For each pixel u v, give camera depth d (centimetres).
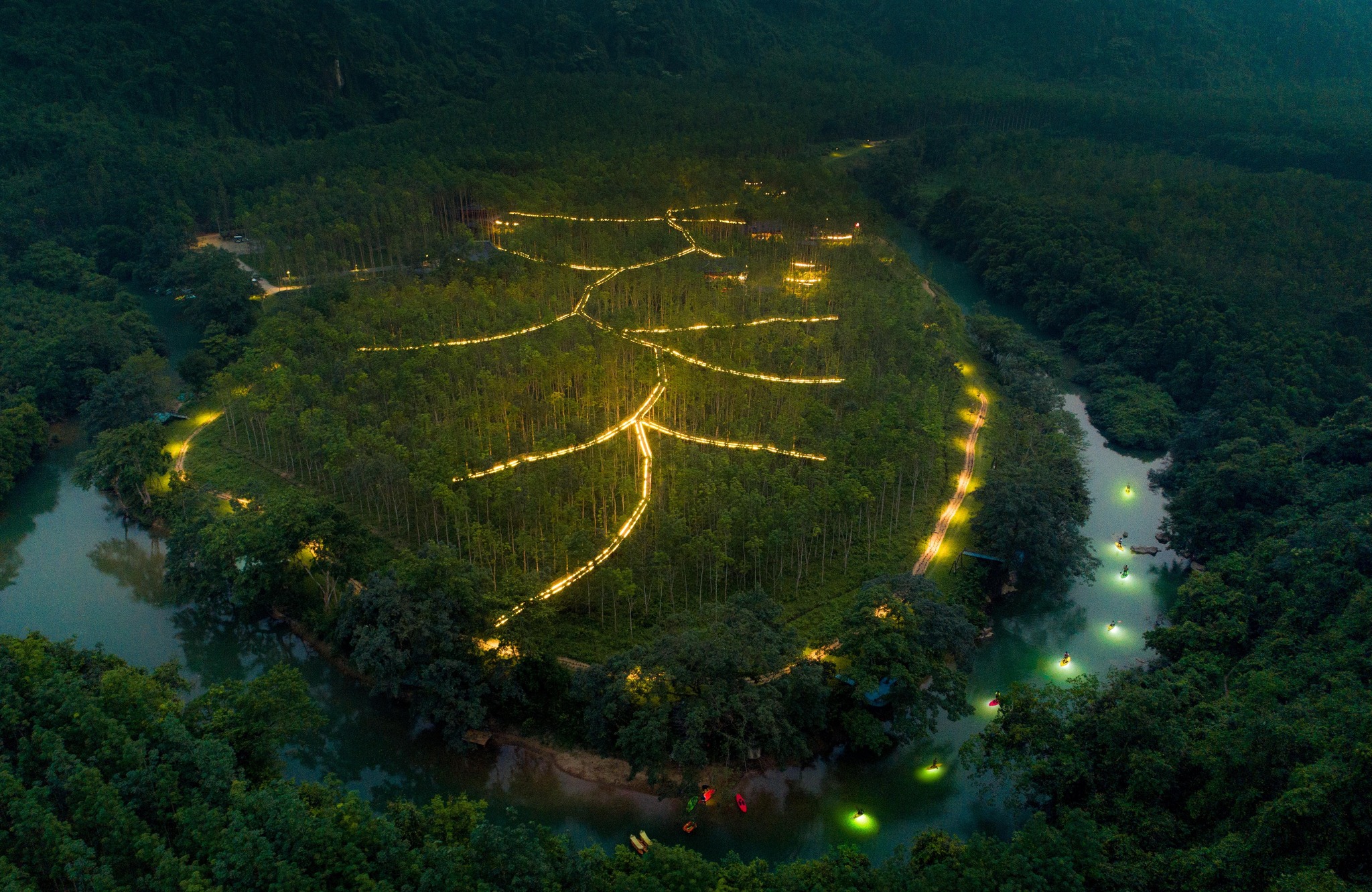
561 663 10369
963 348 19412
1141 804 8281
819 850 8981
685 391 15038
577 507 12675
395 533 12756
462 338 17388
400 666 9588
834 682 10175
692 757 8562
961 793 9681
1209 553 13075
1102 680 11219
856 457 13312
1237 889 7056
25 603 12456
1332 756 7494
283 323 17425
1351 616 9800
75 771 7781
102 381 16625
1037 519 11919
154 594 12756
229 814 7369
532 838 7225
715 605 10094
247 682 10669
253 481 13288
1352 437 13900
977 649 11706
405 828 7719
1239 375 16938
